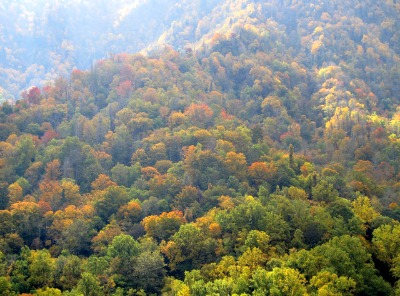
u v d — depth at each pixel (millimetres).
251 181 138750
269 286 79688
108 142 163000
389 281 93812
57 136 166875
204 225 106000
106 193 123125
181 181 132625
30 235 113500
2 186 129250
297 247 97875
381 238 97500
